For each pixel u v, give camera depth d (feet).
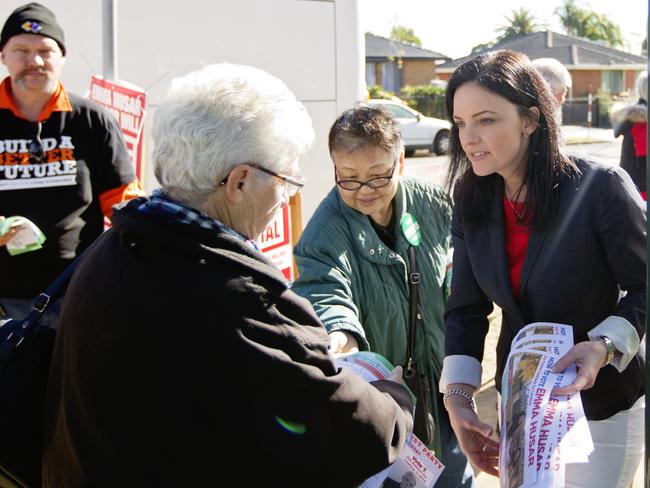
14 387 5.19
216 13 14.30
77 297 4.66
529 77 6.07
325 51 15.34
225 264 4.41
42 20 10.37
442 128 67.87
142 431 4.38
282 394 4.35
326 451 4.52
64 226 10.80
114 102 12.66
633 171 15.72
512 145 6.07
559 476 4.74
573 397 5.31
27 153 10.56
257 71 4.93
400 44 135.13
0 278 10.61
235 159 4.59
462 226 6.89
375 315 7.43
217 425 4.34
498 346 7.05
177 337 4.30
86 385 4.47
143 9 13.74
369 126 7.14
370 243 7.41
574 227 6.10
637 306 6.00
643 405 6.77
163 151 4.66
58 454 4.79
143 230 4.45
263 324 4.39
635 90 16.34
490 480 11.91
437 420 7.68
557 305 6.23
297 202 13.38
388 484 6.02
